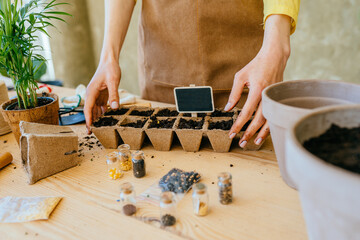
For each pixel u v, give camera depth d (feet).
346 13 4.36
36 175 1.44
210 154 1.60
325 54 4.73
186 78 2.36
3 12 1.67
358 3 4.23
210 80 2.31
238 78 1.50
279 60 1.48
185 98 1.67
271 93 1.13
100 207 1.24
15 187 1.42
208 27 2.16
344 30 4.46
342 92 1.11
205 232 1.07
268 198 1.22
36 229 1.14
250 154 1.57
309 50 4.84
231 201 1.20
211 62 2.26
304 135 0.74
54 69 5.74
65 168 1.54
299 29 4.80
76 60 5.98
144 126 1.65
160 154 1.64
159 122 1.71
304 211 0.71
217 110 1.81
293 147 0.62
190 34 2.19
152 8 2.27
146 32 2.39
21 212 1.22
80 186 1.40
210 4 2.10
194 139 1.59
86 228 1.13
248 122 1.63
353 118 0.77
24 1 3.19
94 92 1.84
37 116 1.71
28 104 1.80
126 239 1.07
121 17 2.00
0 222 1.18
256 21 2.17
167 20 2.23
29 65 1.78
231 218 1.12
